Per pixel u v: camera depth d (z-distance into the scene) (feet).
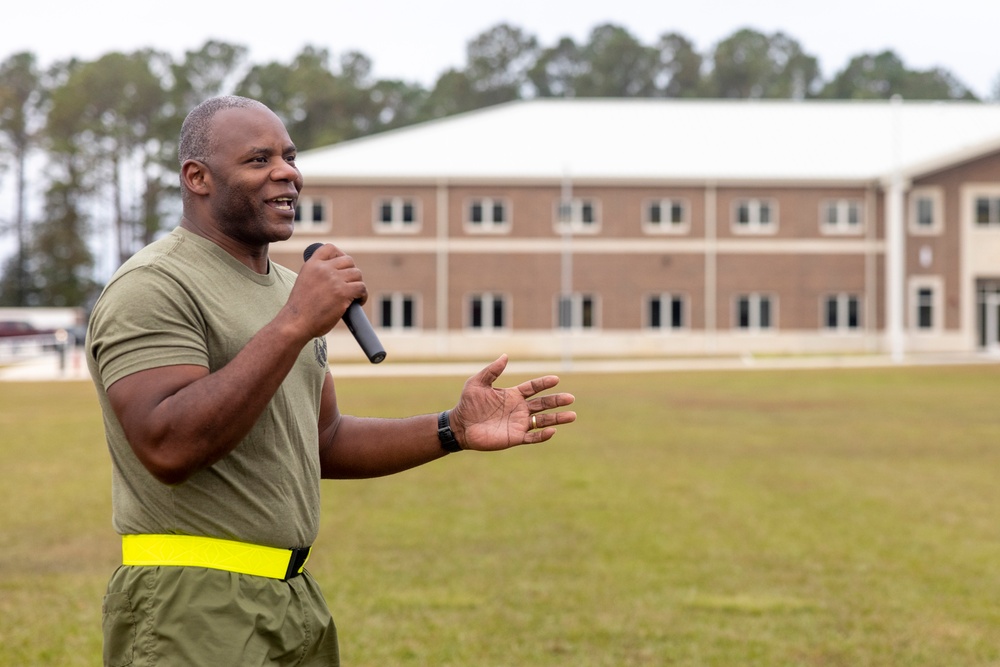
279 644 8.43
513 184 151.33
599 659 18.70
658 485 39.19
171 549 8.29
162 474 7.68
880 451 49.11
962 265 152.05
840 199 151.84
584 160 153.58
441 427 9.81
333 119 275.18
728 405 73.67
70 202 238.89
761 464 44.93
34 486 38.96
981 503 35.22
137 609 8.25
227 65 252.42
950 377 100.58
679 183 151.23
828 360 130.82
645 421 62.95
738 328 152.87
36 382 102.78
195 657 8.09
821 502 35.37
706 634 20.24
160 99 240.94
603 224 151.84
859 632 20.39
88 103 237.86
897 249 134.21
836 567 25.85
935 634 20.29
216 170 8.53
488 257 151.94
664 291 152.46
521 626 20.72
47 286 244.42
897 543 28.71
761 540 29.07
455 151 155.63
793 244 151.64
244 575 8.36
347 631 20.31
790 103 169.89
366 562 26.35
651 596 23.07
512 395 9.80
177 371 7.84
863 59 336.90
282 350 7.59
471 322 152.46
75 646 19.48
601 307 152.35
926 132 161.07
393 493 37.42
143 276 8.05
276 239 8.77
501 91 321.11
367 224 150.61
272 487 8.48
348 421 10.10
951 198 151.64
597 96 318.45
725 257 152.15
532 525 31.27
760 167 152.35
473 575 24.98
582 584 24.12
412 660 18.58
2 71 266.77
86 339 8.30
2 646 19.43
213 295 8.36
